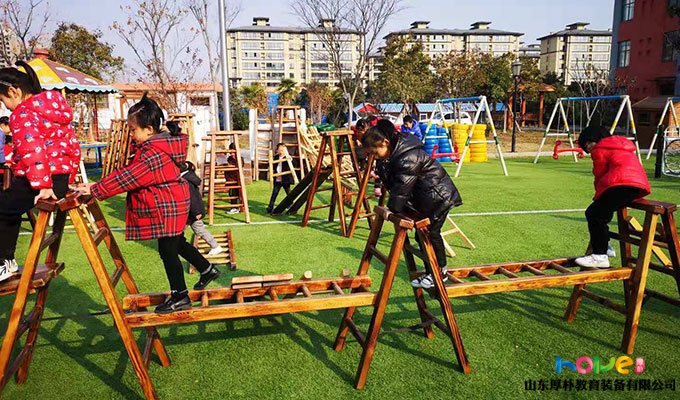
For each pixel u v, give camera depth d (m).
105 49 31.92
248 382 3.27
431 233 3.83
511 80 37.59
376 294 3.26
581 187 11.16
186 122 10.12
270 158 11.66
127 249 6.32
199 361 3.55
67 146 3.49
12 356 3.64
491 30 103.12
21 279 2.78
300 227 7.63
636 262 3.79
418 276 3.78
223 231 7.38
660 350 3.66
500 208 8.80
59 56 30.08
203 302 3.27
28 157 2.91
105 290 2.84
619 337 3.88
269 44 94.88
